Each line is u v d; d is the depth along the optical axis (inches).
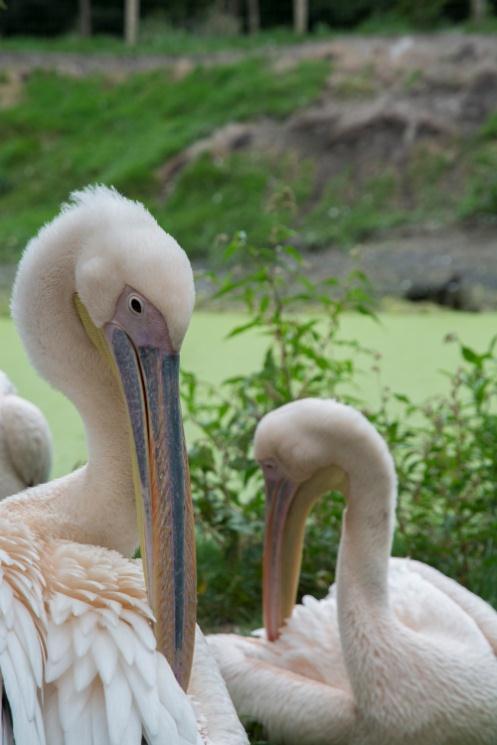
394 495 255.8
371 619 244.2
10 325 791.1
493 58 1259.8
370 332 719.7
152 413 175.3
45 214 1170.0
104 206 185.6
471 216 1063.0
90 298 180.7
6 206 1202.6
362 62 1299.2
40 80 1428.4
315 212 1104.2
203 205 1122.7
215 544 359.3
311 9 1708.9
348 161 1174.3
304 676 263.4
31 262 191.8
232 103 1285.7
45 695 156.8
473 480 340.5
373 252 999.6
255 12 1658.5
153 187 1178.0
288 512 275.4
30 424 339.3
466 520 334.6
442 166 1146.7
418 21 1566.2
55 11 1770.4
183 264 177.2
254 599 334.0
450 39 1312.7
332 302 362.6
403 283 902.4
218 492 372.8
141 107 1338.6
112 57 1501.0
